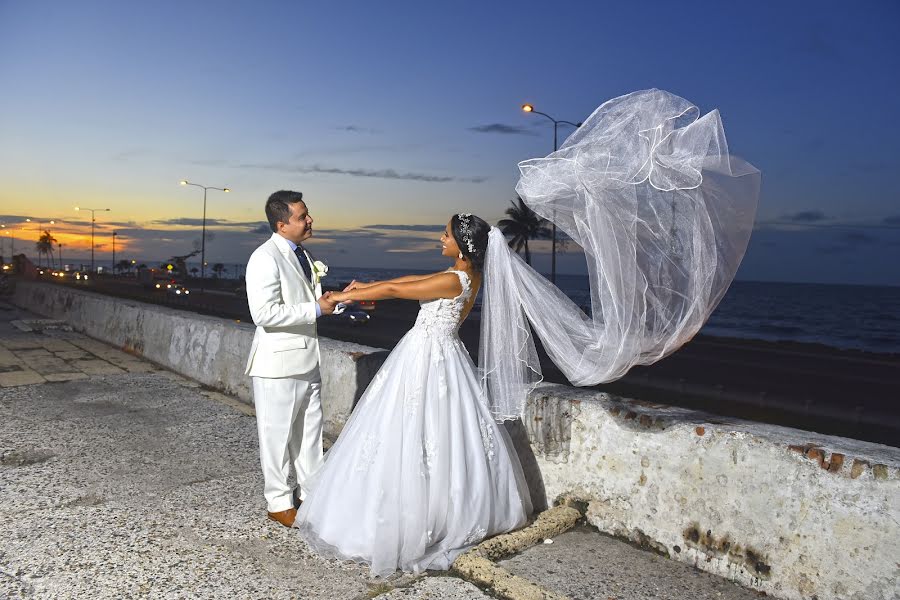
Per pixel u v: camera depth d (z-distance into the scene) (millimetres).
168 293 48469
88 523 3260
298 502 3629
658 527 3045
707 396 13016
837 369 19250
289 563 2924
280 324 3244
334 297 3281
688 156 2324
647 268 2490
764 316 78500
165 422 5305
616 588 2725
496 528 3145
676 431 2982
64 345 9438
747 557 2703
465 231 3109
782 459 2598
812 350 23641
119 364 7980
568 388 3703
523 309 3121
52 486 3764
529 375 3207
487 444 3150
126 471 4086
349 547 2945
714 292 2408
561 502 3490
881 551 2305
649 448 3086
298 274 3477
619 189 2480
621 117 2486
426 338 3115
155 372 7512
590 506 3352
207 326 7035
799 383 16766
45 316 13227
